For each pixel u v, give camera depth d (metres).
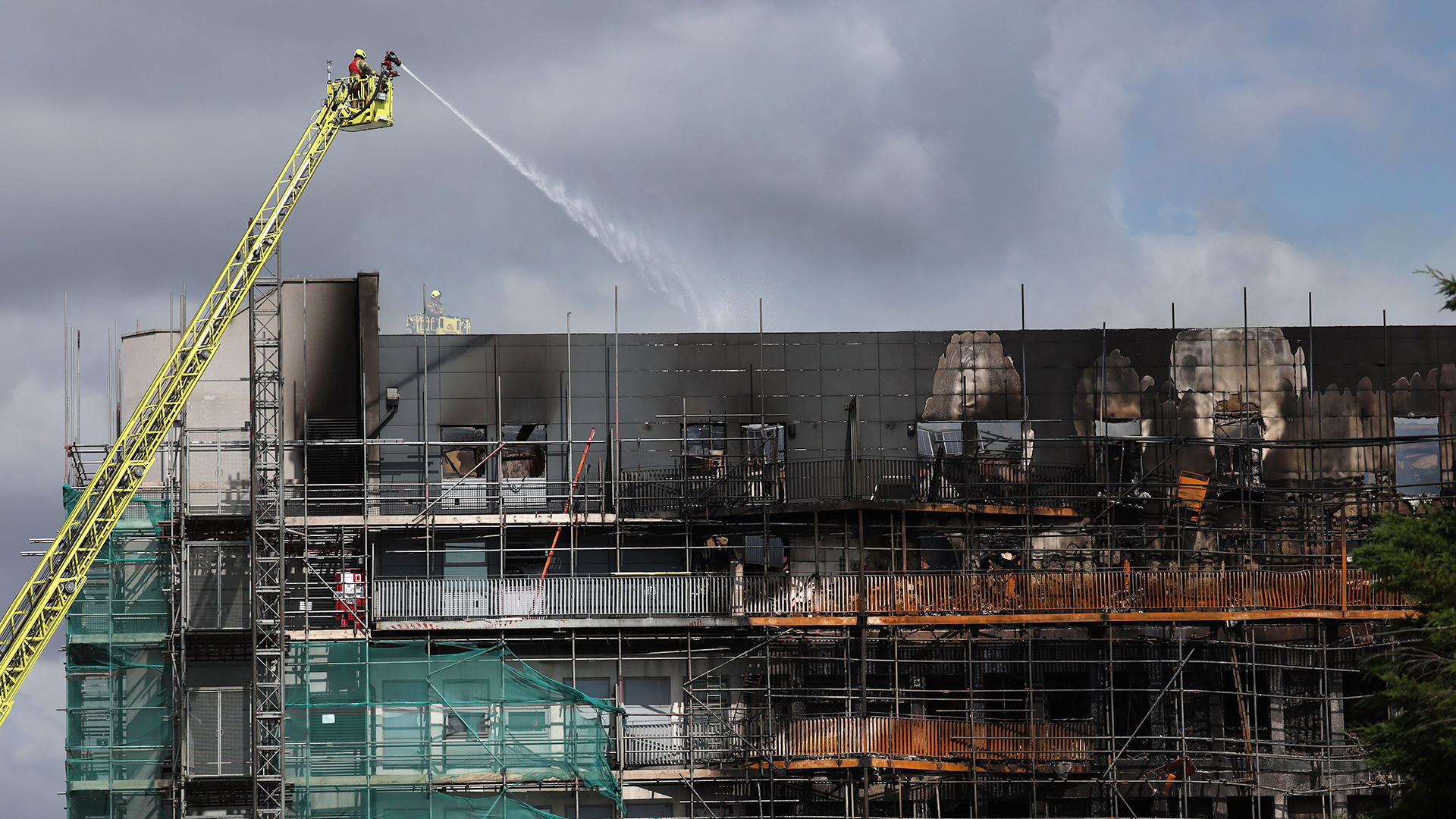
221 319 110.38
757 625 100.94
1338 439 108.94
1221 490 108.50
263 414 105.19
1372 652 103.44
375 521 103.44
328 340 109.31
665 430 110.75
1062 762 100.12
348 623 103.38
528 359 110.31
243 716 98.00
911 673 104.19
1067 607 101.12
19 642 100.00
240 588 99.38
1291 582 102.12
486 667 99.12
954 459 109.12
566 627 101.12
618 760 100.12
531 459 109.56
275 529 99.19
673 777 99.94
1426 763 75.25
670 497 106.44
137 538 101.81
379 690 99.00
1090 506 108.62
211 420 109.19
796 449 111.38
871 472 110.38
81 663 99.81
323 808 97.44
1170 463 111.75
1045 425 112.94
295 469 107.50
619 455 109.12
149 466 105.75
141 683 99.12
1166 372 113.94
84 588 101.44
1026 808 104.31
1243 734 101.94
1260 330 114.50
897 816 102.00
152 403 108.94
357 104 117.94
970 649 101.38
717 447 110.38
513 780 97.81
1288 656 104.62
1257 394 113.75
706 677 102.81
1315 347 114.38
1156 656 104.31
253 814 94.44
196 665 99.44
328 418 108.50
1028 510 103.56
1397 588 81.69
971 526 103.81
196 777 96.44
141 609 100.62
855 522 105.56
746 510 103.94
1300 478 112.38
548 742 97.00
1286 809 102.62
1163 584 101.44
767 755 97.38
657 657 103.12
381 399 108.62
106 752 97.94
